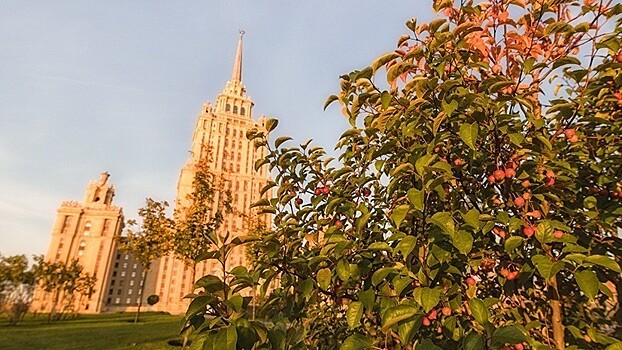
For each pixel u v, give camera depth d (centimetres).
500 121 255
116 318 4478
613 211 276
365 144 350
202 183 1606
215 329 179
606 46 250
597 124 305
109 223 11981
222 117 11412
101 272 11112
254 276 280
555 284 268
